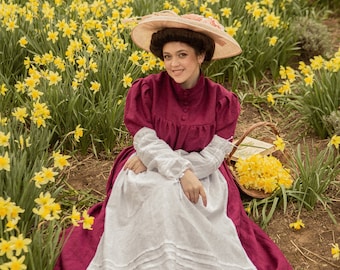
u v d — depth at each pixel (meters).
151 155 2.92
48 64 4.38
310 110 4.38
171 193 2.75
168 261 2.59
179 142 3.02
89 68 4.27
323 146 4.26
